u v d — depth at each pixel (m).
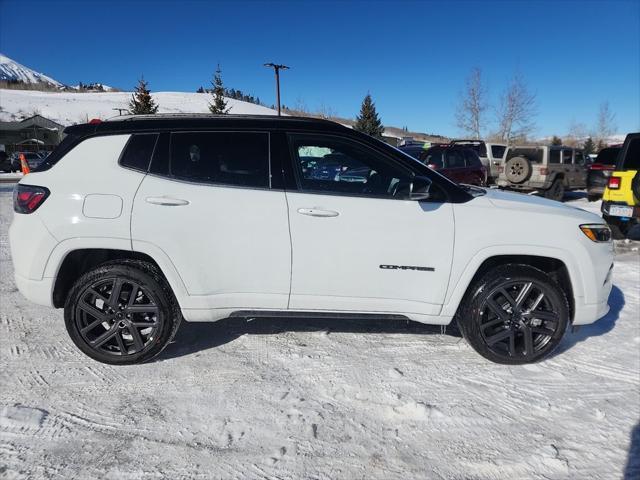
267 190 2.92
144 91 44.69
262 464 2.20
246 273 2.95
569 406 2.71
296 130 2.99
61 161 2.95
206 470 2.16
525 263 3.22
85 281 2.91
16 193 2.98
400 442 2.38
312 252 2.92
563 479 2.15
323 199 2.92
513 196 3.40
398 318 3.11
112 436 2.37
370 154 3.00
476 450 2.33
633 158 6.70
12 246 2.97
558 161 13.47
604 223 3.23
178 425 2.47
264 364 3.12
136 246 2.86
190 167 2.93
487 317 3.12
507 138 35.53
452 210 2.99
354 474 2.16
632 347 3.49
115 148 2.94
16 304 4.11
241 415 2.56
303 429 2.46
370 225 2.92
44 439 2.34
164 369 3.03
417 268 2.98
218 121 2.99
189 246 2.88
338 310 3.06
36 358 3.14
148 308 2.97
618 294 4.72
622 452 2.33
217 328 3.67
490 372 3.06
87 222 2.83
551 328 3.12
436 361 3.20
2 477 2.08
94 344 2.98
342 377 2.96
